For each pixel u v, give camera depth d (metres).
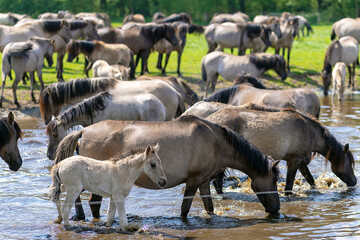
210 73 27.92
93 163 9.30
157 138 10.06
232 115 12.20
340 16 53.72
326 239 9.25
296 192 12.93
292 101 16.25
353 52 31.59
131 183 9.32
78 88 14.06
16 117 21.95
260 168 10.66
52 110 14.10
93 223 10.12
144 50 31.55
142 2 67.75
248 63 27.02
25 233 9.41
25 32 28.12
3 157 11.02
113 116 13.37
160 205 11.53
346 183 13.20
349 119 22.09
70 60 27.61
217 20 47.66
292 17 34.84
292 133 12.29
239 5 62.12
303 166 13.43
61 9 65.38
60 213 9.96
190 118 10.42
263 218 10.69
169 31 31.03
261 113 12.39
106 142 10.21
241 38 34.50
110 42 31.17
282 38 34.91
